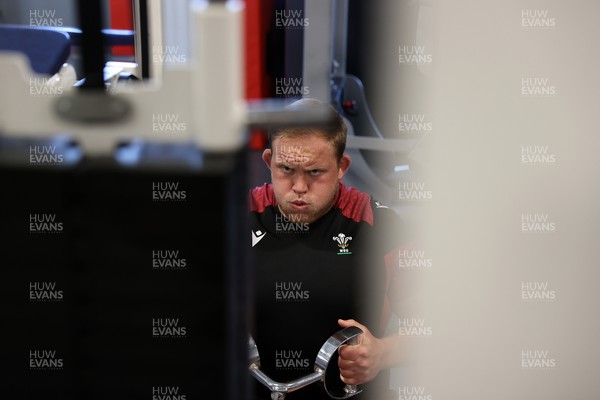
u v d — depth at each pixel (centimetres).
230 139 41
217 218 40
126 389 44
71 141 44
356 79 295
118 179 40
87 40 45
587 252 98
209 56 39
